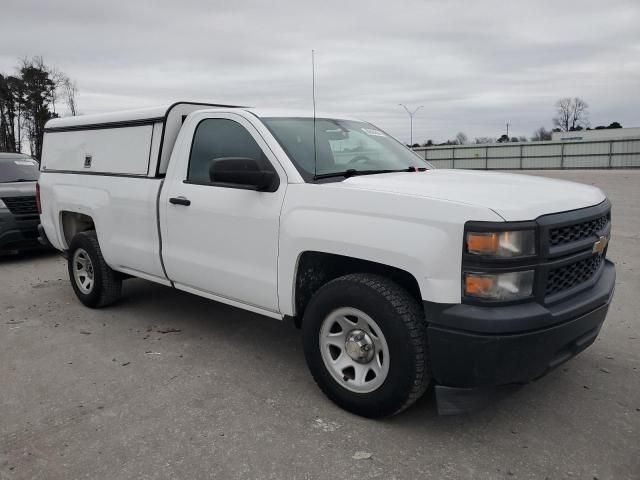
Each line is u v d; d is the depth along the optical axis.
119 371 4.04
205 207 4.00
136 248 4.72
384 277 3.15
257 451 2.95
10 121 50.72
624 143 44.69
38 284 6.79
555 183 3.55
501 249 2.69
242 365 4.12
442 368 2.87
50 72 50.28
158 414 3.37
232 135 3.99
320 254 3.42
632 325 4.84
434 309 2.81
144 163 4.67
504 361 2.74
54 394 3.67
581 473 2.73
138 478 2.74
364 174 3.80
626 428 3.16
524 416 3.31
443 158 54.69
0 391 3.73
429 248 2.81
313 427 3.19
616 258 7.47
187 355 4.33
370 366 3.21
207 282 4.12
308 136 3.94
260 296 3.73
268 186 3.60
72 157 5.66
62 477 2.75
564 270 3.02
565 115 80.44
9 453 2.97
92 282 5.50
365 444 3.01
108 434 3.15
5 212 7.98
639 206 13.40
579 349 3.14
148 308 5.59
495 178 3.63
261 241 3.64
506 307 2.74
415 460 2.86
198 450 2.97
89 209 5.21
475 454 2.91
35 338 4.77
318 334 3.39
